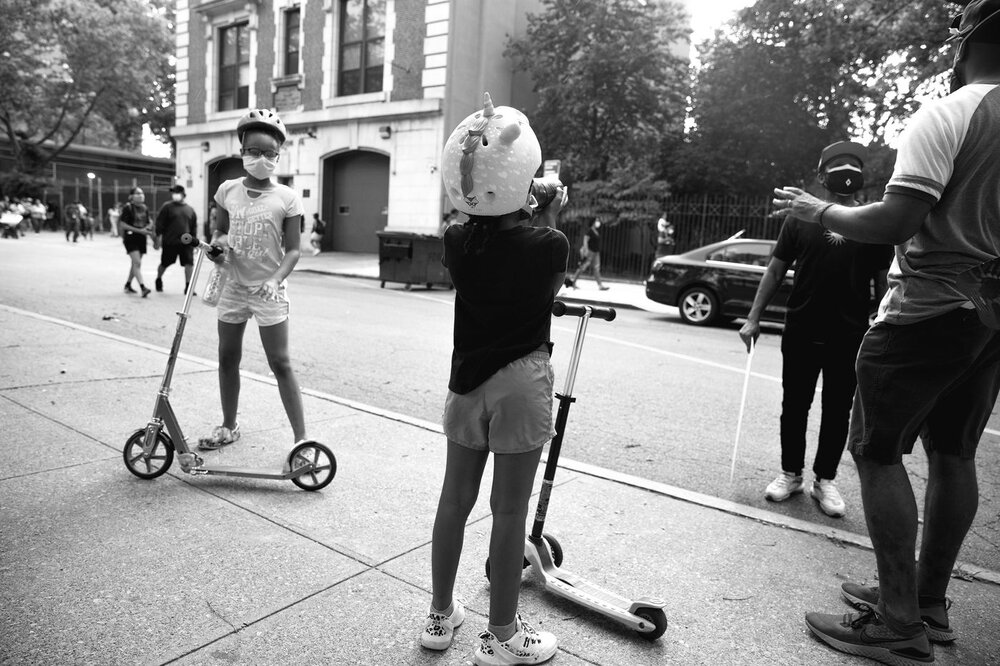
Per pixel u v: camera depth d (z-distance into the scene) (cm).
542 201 244
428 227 2245
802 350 395
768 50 2114
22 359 626
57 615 253
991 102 229
